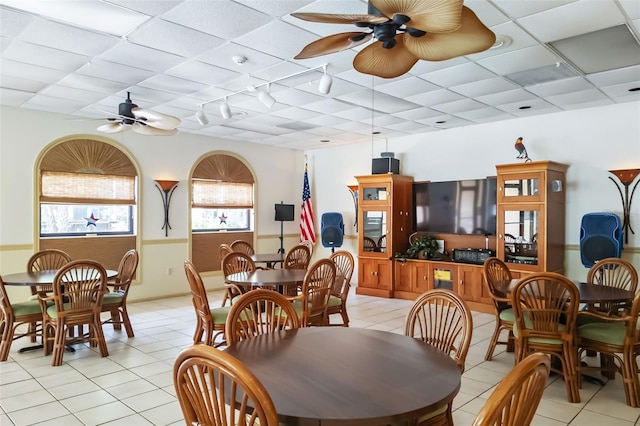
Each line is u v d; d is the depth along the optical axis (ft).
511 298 11.52
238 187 27.48
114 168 21.97
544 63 13.67
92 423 9.66
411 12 6.69
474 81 15.48
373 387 5.21
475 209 22.08
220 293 25.30
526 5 9.98
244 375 4.12
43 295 14.24
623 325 11.69
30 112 19.47
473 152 22.75
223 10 10.25
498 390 3.76
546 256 18.17
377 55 8.77
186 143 24.80
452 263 21.40
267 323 8.55
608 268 15.74
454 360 6.68
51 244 20.10
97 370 12.91
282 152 29.99
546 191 18.20
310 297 12.92
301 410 4.58
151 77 15.14
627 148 18.19
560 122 19.93
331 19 7.36
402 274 23.36
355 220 27.99
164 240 23.80
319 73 14.75
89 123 21.17
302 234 29.55
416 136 25.11
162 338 16.17
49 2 9.80
